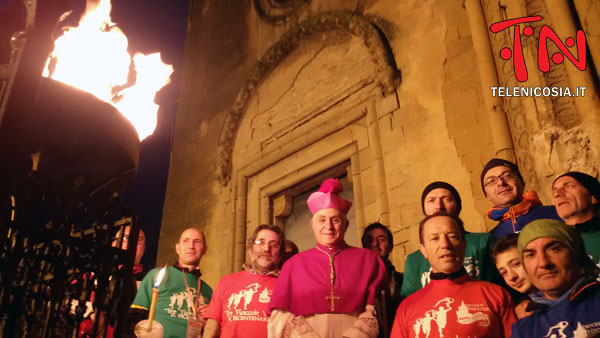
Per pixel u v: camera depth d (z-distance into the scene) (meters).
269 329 2.21
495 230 2.77
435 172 4.77
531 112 3.84
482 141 4.44
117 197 1.51
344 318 2.15
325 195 2.49
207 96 8.86
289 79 7.17
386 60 5.61
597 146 3.28
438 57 5.17
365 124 5.78
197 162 8.42
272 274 2.83
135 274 3.94
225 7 9.30
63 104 1.39
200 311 3.02
